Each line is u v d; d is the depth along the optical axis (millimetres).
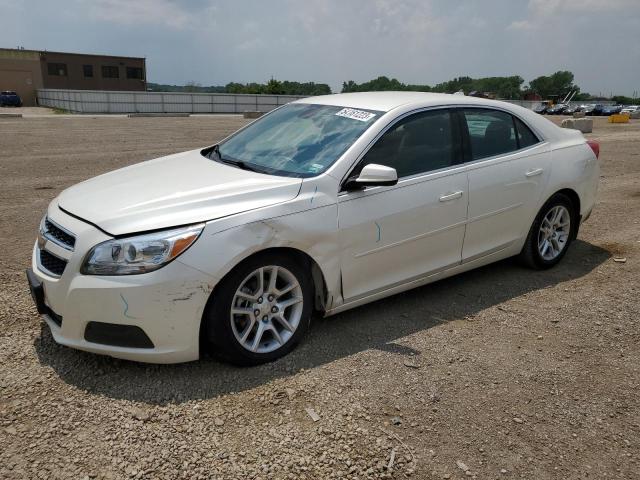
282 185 3523
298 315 3600
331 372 3426
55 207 3600
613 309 4492
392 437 2867
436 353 3717
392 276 4051
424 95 4562
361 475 2598
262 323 3461
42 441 2721
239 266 3256
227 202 3320
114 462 2607
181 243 3059
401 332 3990
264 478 2553
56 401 3029
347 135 3963
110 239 3059
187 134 20031
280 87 63688
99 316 3070
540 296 4723
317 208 3533
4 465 2553
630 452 2855
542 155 4965
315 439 2820
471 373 3496
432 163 4199
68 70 66625
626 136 21234
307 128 4250
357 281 3840
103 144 15664
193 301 3104
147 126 24250
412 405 3141
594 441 2926
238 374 3354
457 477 2621
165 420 2910
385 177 3535
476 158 4488
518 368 3582
